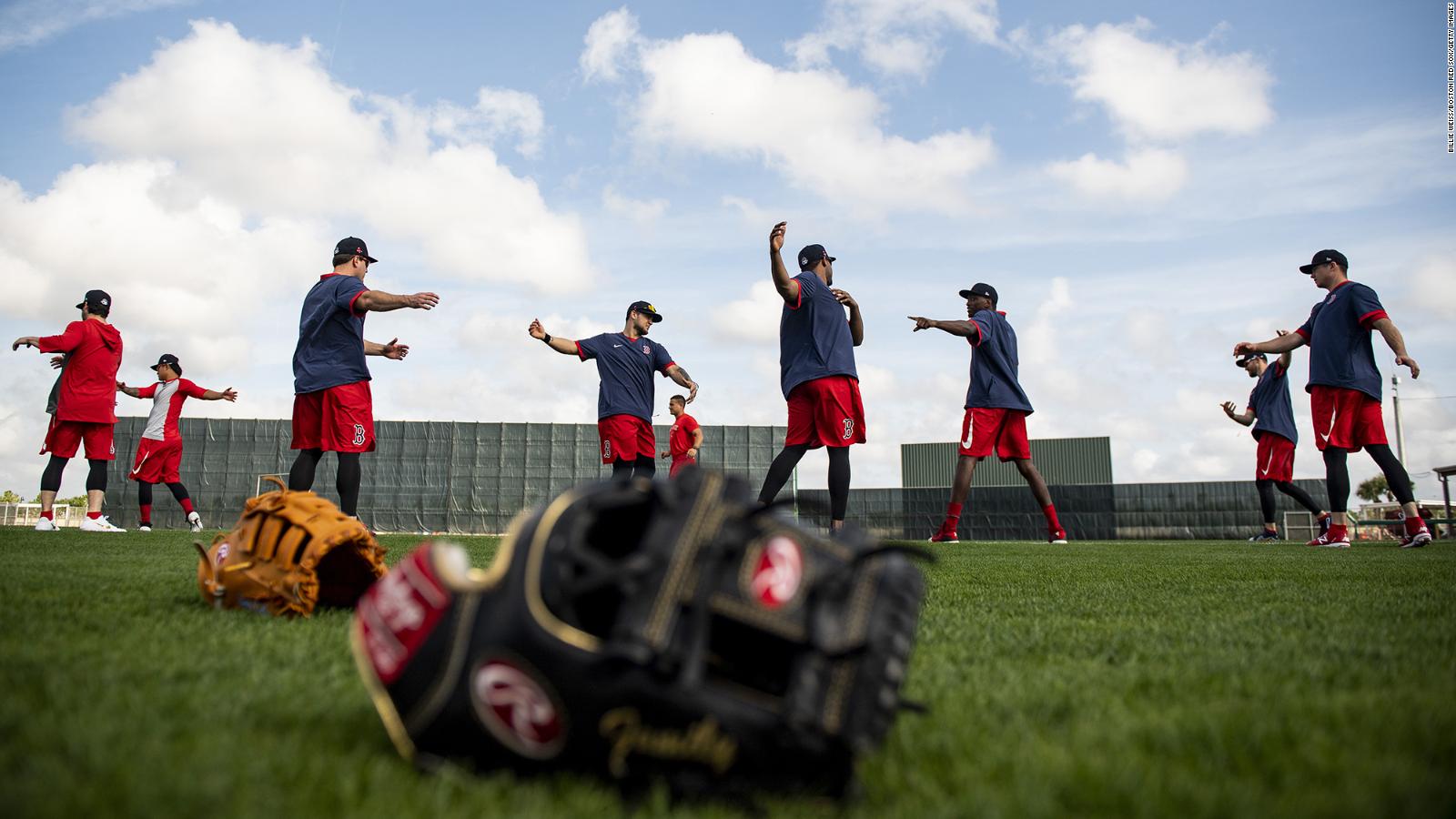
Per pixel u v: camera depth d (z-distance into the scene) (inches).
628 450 434.6
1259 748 69.2
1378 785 60.1
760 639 70.1
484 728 60.0
